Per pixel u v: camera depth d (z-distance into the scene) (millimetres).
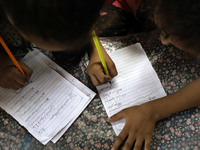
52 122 626
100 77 634
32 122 626
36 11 339
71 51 672
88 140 614
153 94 646
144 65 674
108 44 710
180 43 464
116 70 660
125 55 689
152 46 691
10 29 649
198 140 596
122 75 668
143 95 646
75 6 345
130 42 707
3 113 641
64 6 337
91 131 622
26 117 631
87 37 437
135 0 749
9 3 342
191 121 614
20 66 656
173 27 428
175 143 599
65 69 682
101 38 721
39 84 662
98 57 665
